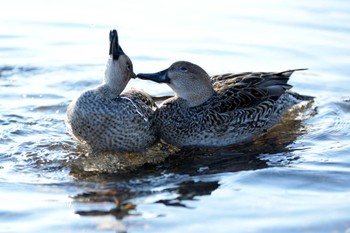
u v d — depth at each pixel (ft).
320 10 65.41
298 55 56.29
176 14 64.75
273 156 39.22
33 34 59.77
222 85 43.62
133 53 55.98
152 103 42.68
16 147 40.16
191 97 41.83
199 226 29.78
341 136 42.42
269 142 41.98
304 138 42.32
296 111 47.42
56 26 61.31
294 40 59.06
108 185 34.83
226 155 39.86
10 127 43.32
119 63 38.65
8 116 45.16
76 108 37.63
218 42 58.54
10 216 30.94
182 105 41.75
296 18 63.87
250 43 58.44
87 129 37.88
